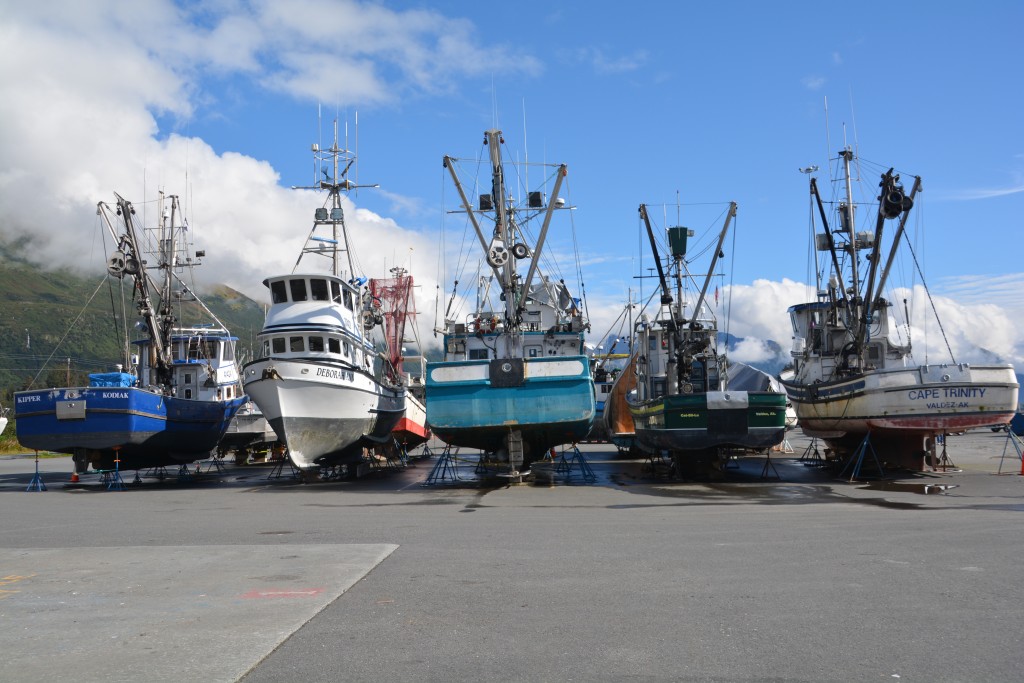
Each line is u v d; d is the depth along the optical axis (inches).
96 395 976.3
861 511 592.1
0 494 900.0
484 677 223.3
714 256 1177.4
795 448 1627.7
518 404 883.4
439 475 1095.0
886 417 885.8
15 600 319.3
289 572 366.3
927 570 358.6
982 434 2039.9
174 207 1380.4
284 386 962.7
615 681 218.8
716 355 1221.7
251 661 237.1
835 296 1161.4
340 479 1064.8
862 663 231.8
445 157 1099.9
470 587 334.6
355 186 1278.3
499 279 1102.4
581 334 1156.5
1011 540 439.5
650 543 446.0
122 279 1174.3
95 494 889.5
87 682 220.7
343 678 223.8
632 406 1130.0
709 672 225.0
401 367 1673.2
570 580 346.6
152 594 326.3
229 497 820.0
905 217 971.9
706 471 945.5
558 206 1143.0
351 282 1210.0
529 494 789.2
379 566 383.9
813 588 325.1
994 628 265.4
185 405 1091.9
